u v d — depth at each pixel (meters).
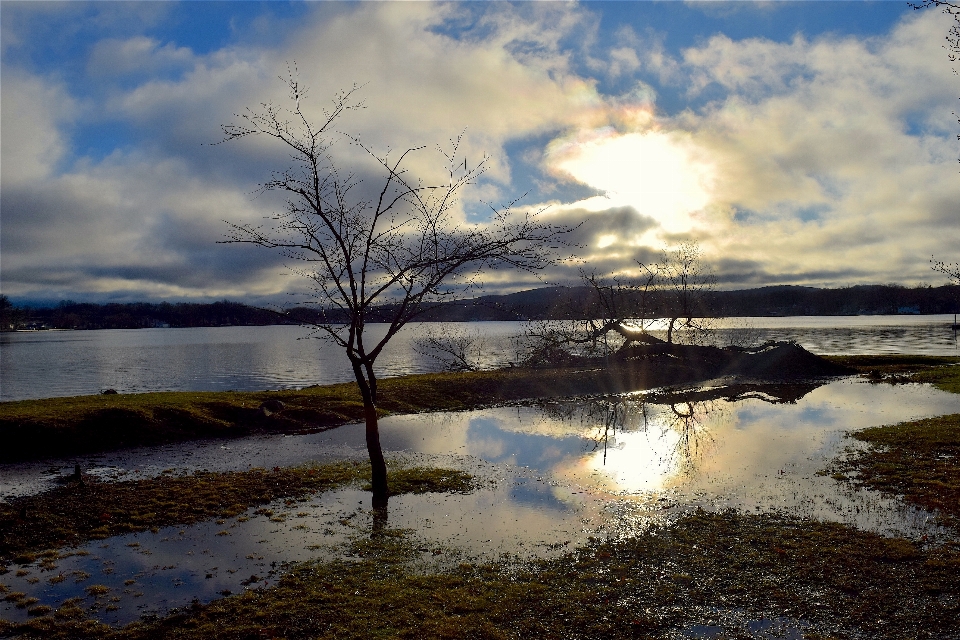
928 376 44.03
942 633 8.90
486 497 16.56
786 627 9.27
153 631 9.52
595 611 9.92
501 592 10.66
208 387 55.75
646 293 47.50
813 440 22.72
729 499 15.71
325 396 34.84
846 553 11.82
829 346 84.38
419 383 39.34
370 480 18.59
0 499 17.47
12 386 59.00
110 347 150.50
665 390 40.22
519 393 39.06
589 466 19.81
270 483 18.30
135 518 15.15
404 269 16.41
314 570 11.78
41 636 9.43
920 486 16.02
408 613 9.93
